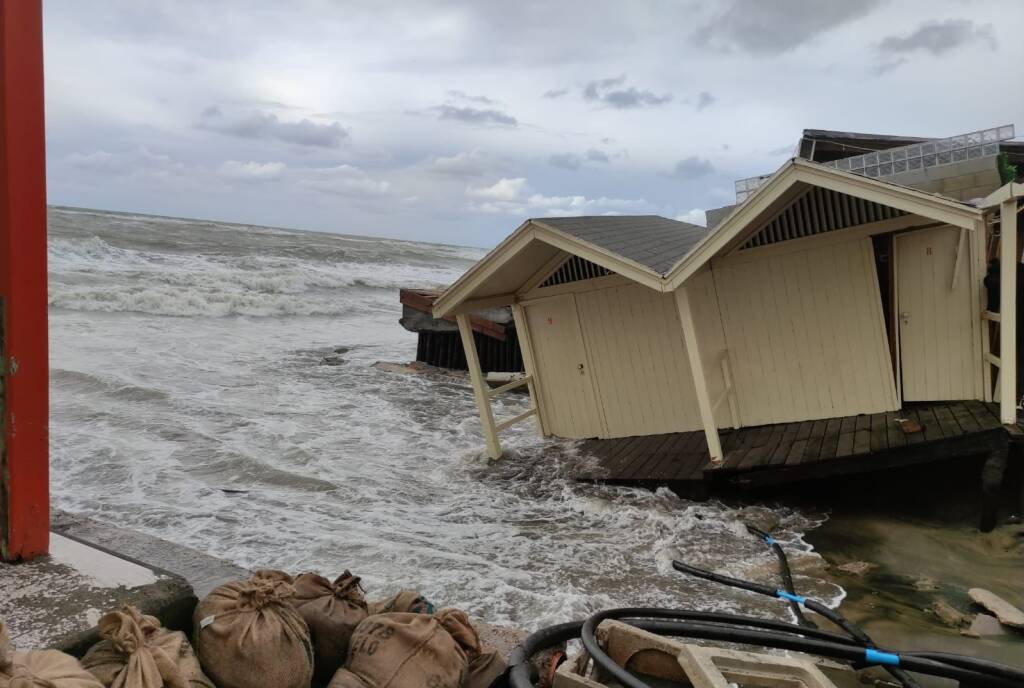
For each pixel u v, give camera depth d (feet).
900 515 24.79
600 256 28.48
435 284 131.23
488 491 29.04
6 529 12.05
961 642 16.14
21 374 12.05
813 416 29.53
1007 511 24.11
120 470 29.50
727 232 26.14
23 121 11.82
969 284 26.99
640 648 12.56
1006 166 29.86
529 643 12.28
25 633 10.00
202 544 22.35
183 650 9.91
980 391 27.09
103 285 83.05
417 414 43.45
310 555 21.75
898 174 31.76
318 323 83.30
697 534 23.79
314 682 11.88
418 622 11.14
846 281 28.45
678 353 32.19
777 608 18.26
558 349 35.14
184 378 47.98
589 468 30.14
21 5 11.71
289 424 38.58
